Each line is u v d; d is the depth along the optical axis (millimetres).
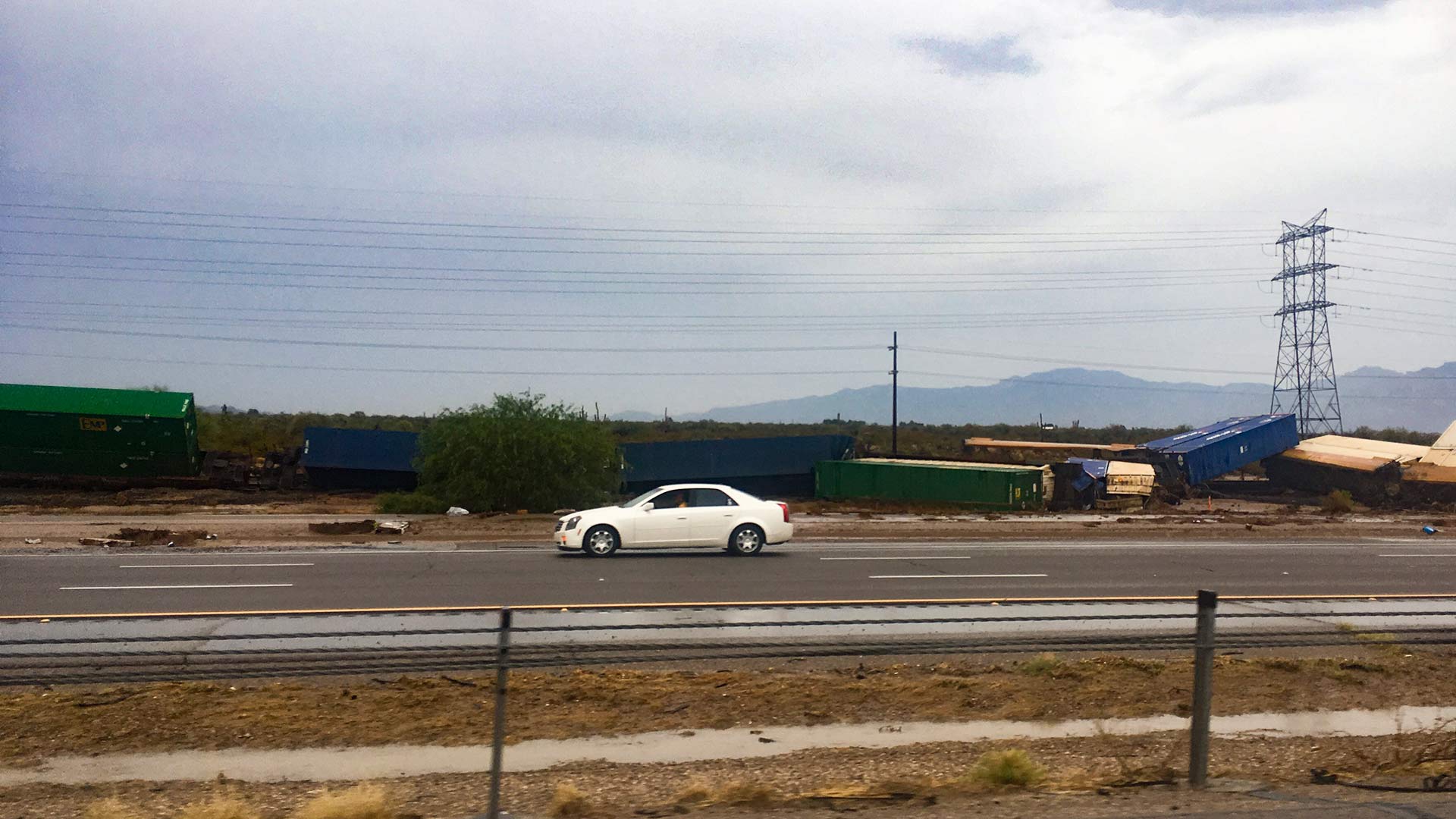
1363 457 49969
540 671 11031
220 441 54531
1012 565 22109
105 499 40156
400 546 25141
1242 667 11820
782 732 9594
